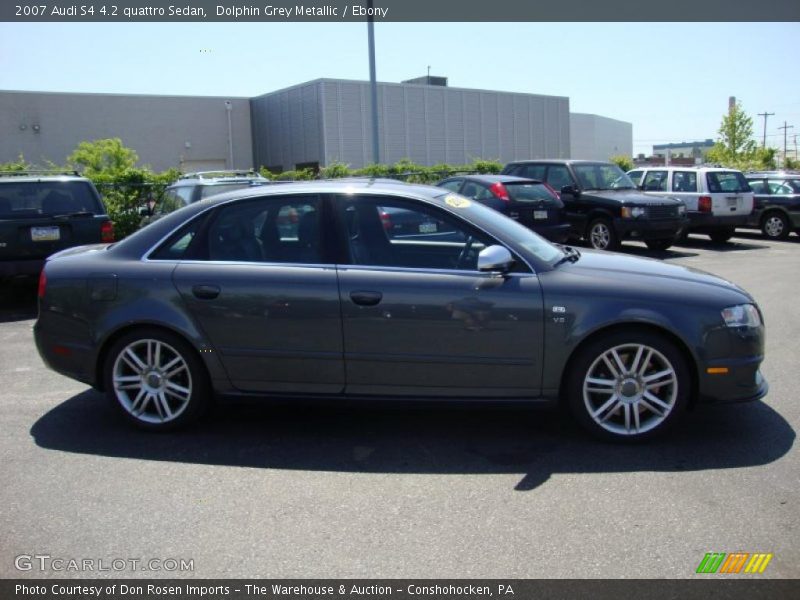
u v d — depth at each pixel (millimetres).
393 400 4629
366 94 37219
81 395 5703
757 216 17875
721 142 40406
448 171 22281
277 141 40156
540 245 4906
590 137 58719
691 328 4363
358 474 4172
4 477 4172
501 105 42250
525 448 4508
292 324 4594
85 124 37281
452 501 3803
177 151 39812
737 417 4984
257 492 3951
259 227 4797
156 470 4258
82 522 3629
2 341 7641
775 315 8383
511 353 4465
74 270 4891
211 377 4754
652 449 4445
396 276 4531
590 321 4383
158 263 4805
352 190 4785
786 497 3777
